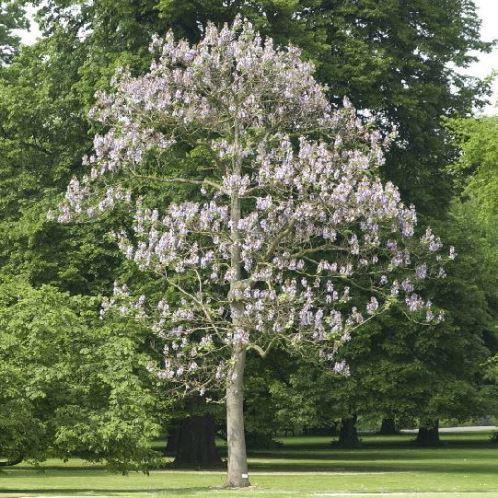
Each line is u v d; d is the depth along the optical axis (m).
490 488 28.72
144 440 27.23
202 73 31.31
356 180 29.88
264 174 29.53
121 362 28.58
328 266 30.08
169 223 30.12
